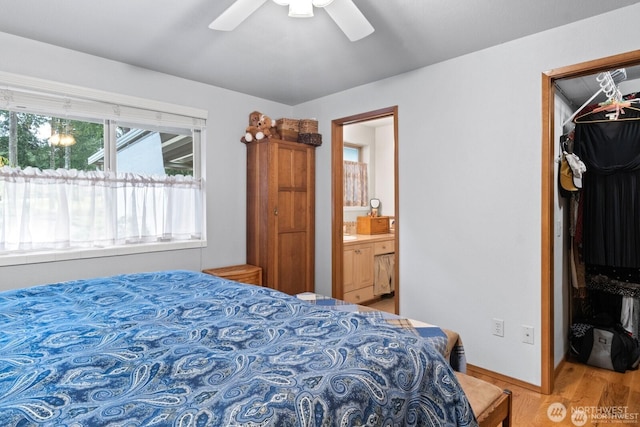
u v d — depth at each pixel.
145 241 3.02
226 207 3.50
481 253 2.61
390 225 5.16
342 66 2.89
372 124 5.20
